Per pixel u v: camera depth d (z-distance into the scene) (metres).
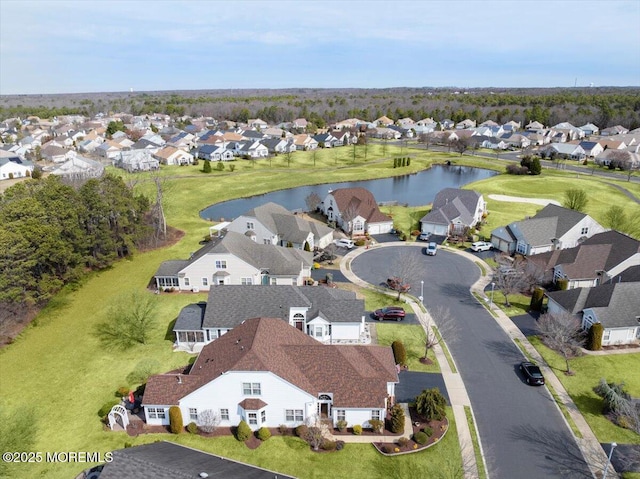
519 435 34.12
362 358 38.59
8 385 40.44
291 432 34.53
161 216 77.62
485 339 47.44
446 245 75.81
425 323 50.44
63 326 50.59
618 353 44.78
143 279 62.22
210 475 24.39
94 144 173.62
